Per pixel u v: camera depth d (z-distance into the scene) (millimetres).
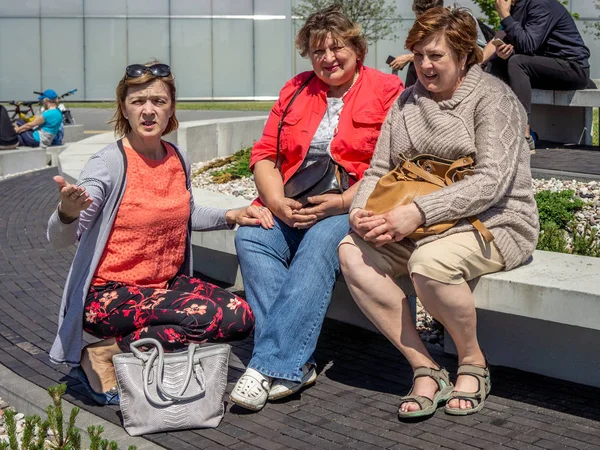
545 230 5910
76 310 4102
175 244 4332
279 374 4098
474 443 3664
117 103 4246
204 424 3916
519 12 8266
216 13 31281
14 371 4711
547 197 6680
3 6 30938
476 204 3904
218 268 6289
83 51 31297
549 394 4152
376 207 4031
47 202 9992
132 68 4133
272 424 3957
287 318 4152
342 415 4023
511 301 3945
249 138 12641
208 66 31625
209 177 9773
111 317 4059
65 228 3967
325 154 4551
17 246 7719
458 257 3879
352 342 5039
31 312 5793
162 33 31328
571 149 9266
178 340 4047
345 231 4312
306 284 4184
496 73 8352
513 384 4285
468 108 4086
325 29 4453
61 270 6883
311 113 4621
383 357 4789
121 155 4168
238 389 4070
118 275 4188
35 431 4125
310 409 4105
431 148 4133
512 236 4074
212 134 11695
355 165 4566
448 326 3975
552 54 8484
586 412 3941
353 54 4551
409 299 4930
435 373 4039
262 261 4465
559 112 10047
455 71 4070
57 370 4723
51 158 14078
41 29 31125
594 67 28094
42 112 14727
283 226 4566
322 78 4574
